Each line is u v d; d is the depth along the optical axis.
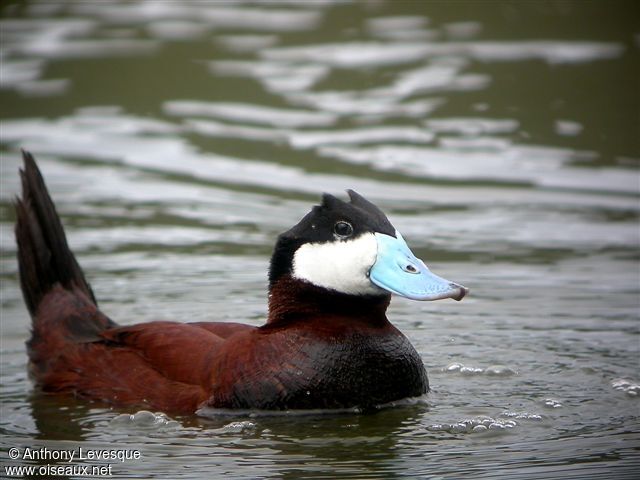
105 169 15.02
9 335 9.89
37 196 9.27
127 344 8.47
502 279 11.31
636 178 14.52
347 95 17.55
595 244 12.48
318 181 14.54
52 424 7.83
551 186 14.33
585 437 7.43
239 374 7.81
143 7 22.44
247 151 15.61
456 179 14.58
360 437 7.45
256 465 7.02
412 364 8.02
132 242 12.55
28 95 17.67
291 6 22.42
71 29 20.94
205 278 11.34
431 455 7.15
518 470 6.90
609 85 17.45
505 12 21.58
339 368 7.76
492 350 9.29
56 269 9.20
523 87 17.58
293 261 7.96
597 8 21.62
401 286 7.66
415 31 20.52
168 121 16.69
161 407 7.98
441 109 16.89
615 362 8.96
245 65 18.88
